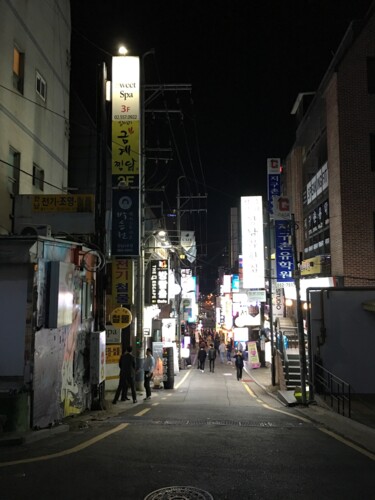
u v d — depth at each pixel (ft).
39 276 31.12
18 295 30.50
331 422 36.65
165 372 74.74
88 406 40.34
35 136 52.85
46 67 56.95
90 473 18.57
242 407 50.29
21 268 30.68
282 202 66.54
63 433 28.91
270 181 84.89
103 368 42.24
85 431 29.76
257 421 36.52
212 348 109.81
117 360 65.16
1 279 30.58
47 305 31.73
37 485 17.01
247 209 85.81
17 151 48.16
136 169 59.82
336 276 62.69
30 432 27.20
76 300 37.63
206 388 76.89
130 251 59.31
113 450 22.82
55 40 60.39
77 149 82.84
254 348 111.55
